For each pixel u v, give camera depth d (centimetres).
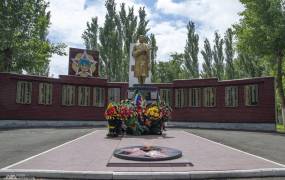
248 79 2964
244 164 1034
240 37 3241
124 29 4738
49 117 3059
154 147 1253
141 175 891
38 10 3800
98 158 1127
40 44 3934
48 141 1677
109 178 891
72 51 3362
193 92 3275
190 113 3262
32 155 1237
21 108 2900
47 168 958
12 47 3631
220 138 1928
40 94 3022
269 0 3077
